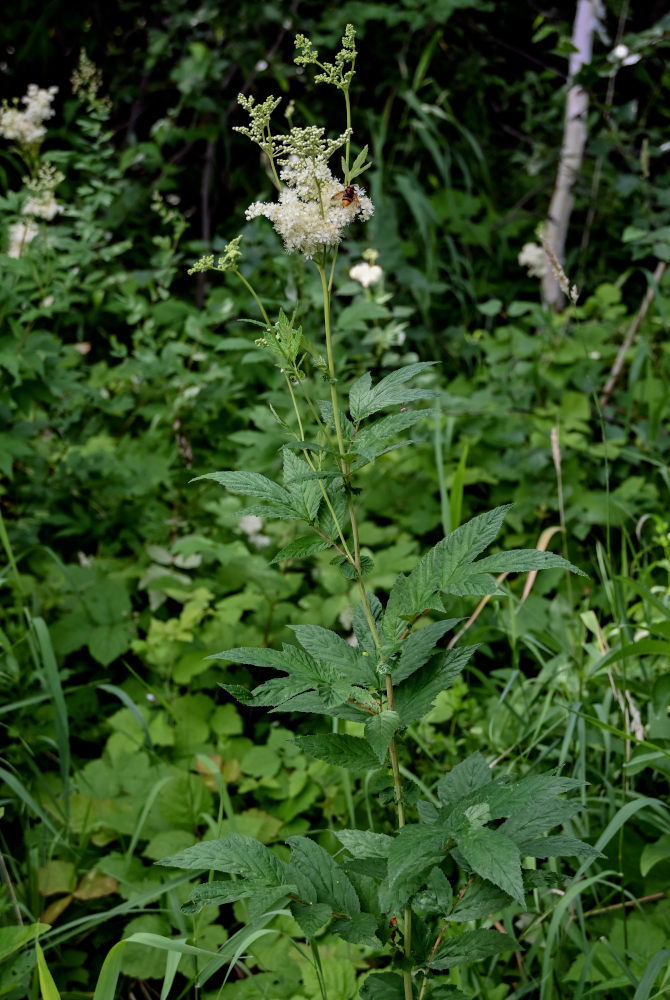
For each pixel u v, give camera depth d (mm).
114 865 2361
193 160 5363
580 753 2297
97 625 3002
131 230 4883
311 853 1467
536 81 5453
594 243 5148
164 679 3029
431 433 3797
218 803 2645
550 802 1383
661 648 2119
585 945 1973
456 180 5660
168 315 4027
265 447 3408
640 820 2377
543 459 3580
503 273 5453
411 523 3619
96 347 4617
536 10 5531
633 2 5402
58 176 3502
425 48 5254
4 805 2482
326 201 1359
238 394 3838
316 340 3891
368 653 1413
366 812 2588
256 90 5320
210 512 3582
